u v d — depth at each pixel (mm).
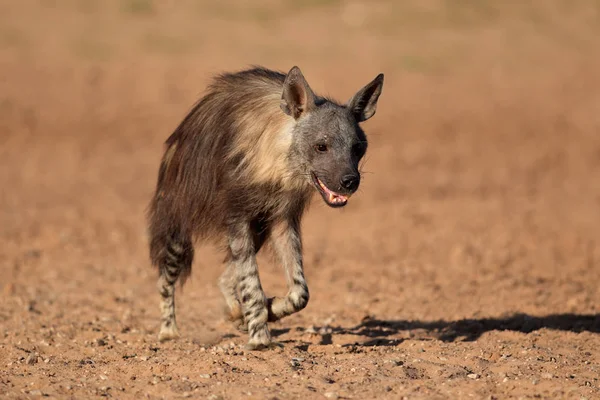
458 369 25078
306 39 115562
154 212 30328
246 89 27609
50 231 52000
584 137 83625
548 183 68312
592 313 35031
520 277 42125
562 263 45438
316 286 41156
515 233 52094
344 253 48344
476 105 94625
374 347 28094
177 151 29016
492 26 124875
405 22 123375
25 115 86188
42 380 24156
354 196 63719
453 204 60844
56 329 31750
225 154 27031
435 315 35406
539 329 31469
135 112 89312
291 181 27219
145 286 41344
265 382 23797
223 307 30672
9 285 39031
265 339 27172
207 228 28172
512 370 25094
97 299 38438
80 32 113688
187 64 104312
